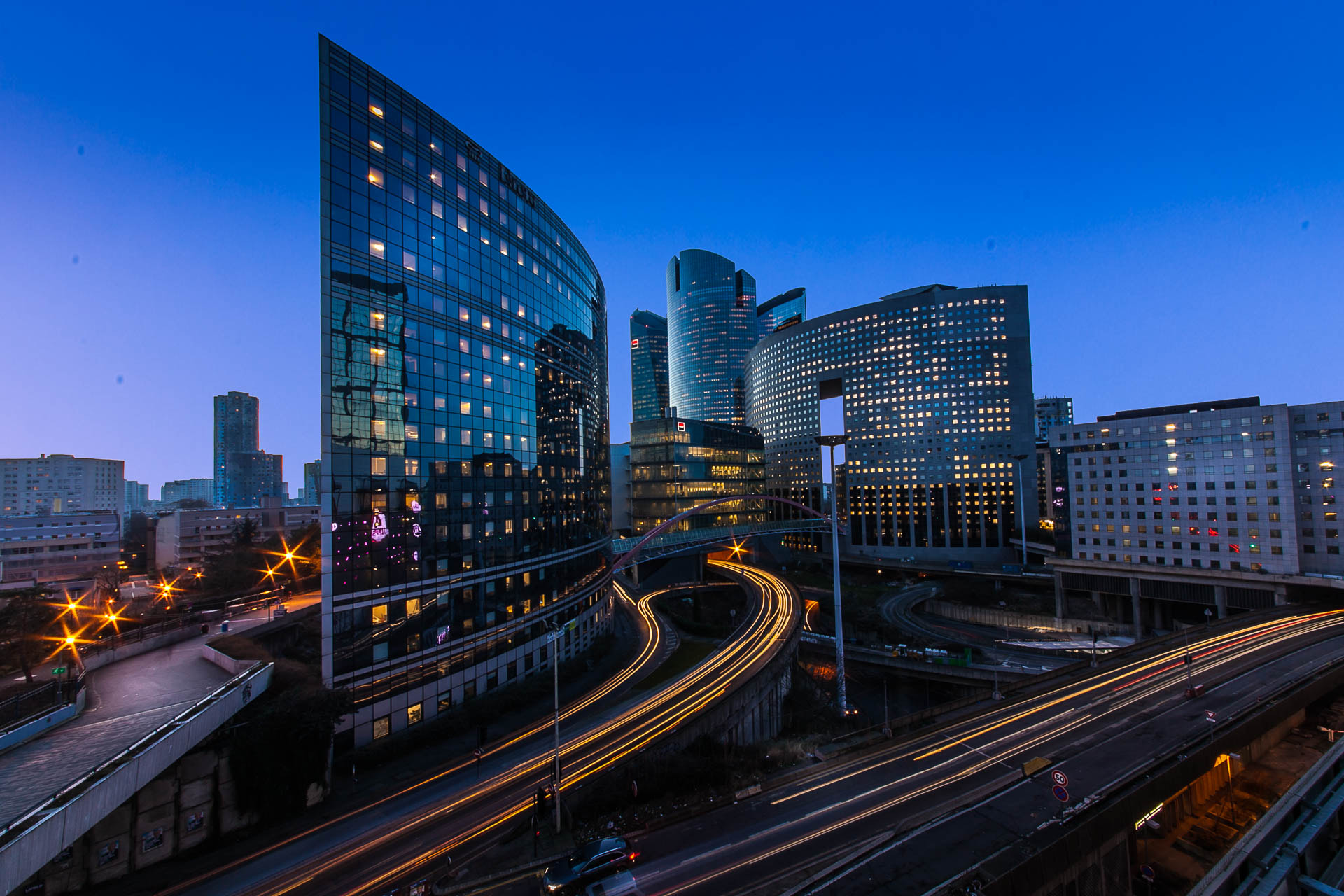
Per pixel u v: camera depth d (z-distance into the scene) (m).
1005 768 36.84
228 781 33.22
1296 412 90.31
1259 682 50.47
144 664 42.12
